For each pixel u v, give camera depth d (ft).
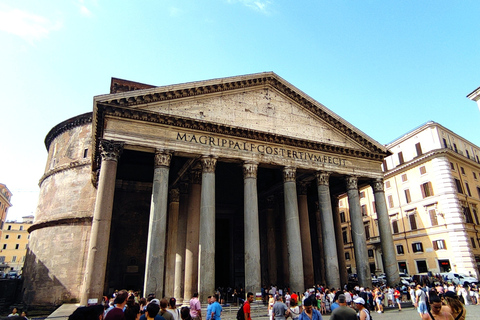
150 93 68.13
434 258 118.62
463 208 119.44
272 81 84.79
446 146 127.24
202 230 66.44
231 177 113.70
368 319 23.73
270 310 50.47
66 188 116.06
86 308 15.24
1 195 219.00
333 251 77.56
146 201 102.22
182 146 69.26
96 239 57.41
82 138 121.39
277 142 79.71
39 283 107.34
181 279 79.92
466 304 76.59
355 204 86.02
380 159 95.04
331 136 88.79
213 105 75.72
